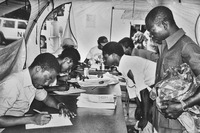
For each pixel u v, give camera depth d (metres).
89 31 1.85
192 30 1.54
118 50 1.81
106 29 1.83
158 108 1.63
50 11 1.82
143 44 1.71
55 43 1.85
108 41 1.83
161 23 1.61
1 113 1.28
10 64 1.63
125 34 1.78
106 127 1.10
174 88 1.52
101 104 1.43
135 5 1.72
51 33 1.83
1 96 1.32
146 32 1.70
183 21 1.57
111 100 1.50
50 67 1.62
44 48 1.82
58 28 1.85
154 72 1.65
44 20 1.80
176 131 1.54
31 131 1.02
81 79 1.89
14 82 1.39
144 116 1.74
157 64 1.63
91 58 1.88
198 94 1.41
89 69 1.89
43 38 1.81
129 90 1.80
